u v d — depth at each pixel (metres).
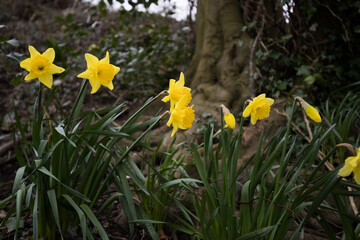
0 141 3.74
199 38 4.38
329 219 2.28
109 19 6.68
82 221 1.63
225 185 1.62
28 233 2.10
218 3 4.04
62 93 4.78
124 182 1.86
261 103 1.53
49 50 1.64
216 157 1.72
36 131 1.87
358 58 3.66
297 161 1.65
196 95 3.92
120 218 2.31
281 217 1.57
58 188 1.86
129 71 4.43
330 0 3.62
